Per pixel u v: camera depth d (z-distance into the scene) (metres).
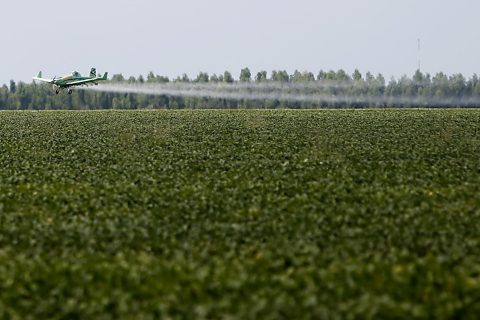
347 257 32.09
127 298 27.33
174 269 30.58
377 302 25.39
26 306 27.56
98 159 74.12
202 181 56.19
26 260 33.38
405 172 60.06
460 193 48.50
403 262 31.17
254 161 69.38
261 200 46.16
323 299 26.38
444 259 30.88
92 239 36.66
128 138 98.12
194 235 36.84
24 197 50.62
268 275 29.80
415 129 105.00
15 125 125.62
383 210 41.94
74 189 53.91
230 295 27.36
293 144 85.88
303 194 48.34
